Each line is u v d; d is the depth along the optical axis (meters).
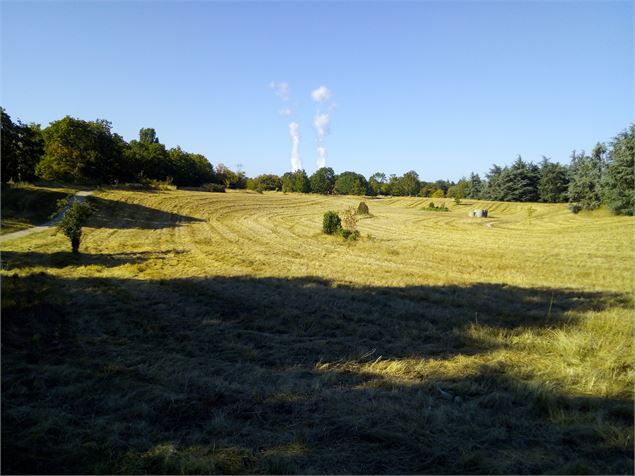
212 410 5.16
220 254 21.52
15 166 40.22
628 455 4.27
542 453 4.29
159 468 3.90
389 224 45.25
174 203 46.00
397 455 4.24
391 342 8.19
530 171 88.38
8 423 4.55
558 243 27.36
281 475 3.84
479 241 28.91
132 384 5.77
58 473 3.76
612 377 6.31
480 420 4.96
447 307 11.11
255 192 85.94
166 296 11.76
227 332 8.58
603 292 13.20
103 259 18.78
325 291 12.73
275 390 5.74
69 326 8.57
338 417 4.96
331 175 130.50
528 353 7.54
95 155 53.59
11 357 6.54
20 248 20.22
